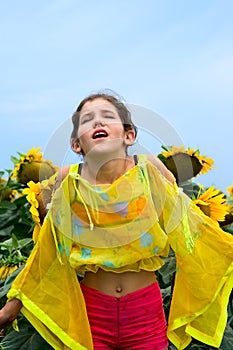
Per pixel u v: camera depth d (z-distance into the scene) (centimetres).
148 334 400
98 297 399
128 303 397
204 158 543
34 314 404
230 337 459
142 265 399
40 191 425
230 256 417
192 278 416
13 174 586
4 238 655
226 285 420
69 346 402
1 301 482
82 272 406
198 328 421
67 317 405
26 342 447
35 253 408
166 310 467
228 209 523
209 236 418
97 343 399
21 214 654
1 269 482
